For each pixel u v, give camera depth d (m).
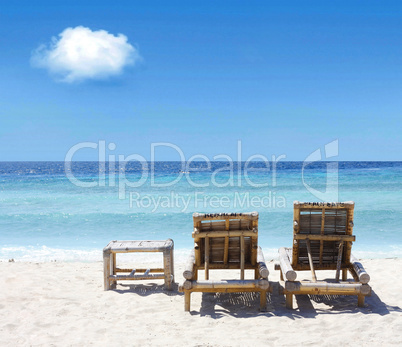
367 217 15.16
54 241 12.20
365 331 4.72
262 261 6.05
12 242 12.08
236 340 4.56
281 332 4.76
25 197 23.19
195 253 6.08
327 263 6.35
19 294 6.39
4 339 4.68
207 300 6.18
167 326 5.09
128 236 12.82
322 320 5.13
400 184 28.38
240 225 6.02
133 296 6.43
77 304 5.98
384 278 7.08
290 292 5.56
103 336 4.79
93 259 9.98
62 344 4.54
